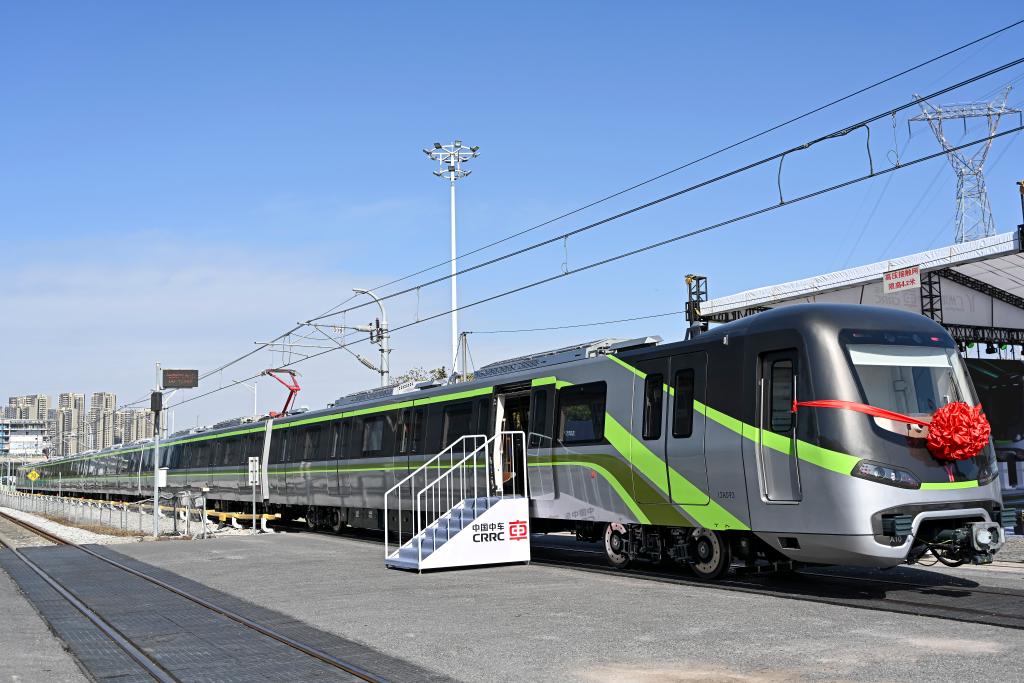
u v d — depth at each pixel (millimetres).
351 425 26219
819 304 12703
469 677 7926
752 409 12914
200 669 8617
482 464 19453
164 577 16359
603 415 16031
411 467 22547
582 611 11195
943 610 10375
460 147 41875
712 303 26344
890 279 21875
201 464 40781
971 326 23812
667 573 15039
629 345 16062
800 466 12055
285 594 13633
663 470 14500
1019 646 8398
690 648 8781
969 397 12578
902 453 11555
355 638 9898
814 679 7406
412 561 16609
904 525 11195
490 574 15594
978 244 20297
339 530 27734
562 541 23500
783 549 12492
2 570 18781
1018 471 27484
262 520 30547
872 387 11898
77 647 9945
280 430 31797
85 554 21969
